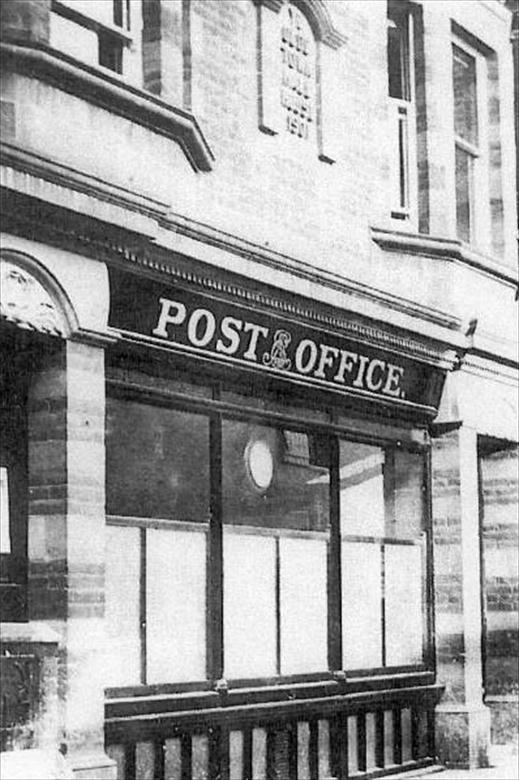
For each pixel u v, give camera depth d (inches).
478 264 584.7
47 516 377.7
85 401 383.9
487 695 605.3
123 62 425.1
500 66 631.2
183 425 440.1
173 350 424.2
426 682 548.1
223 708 438.6
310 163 504.1
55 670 366.0
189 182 432.5
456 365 566.6
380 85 550.6
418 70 580.1
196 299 424.5
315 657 492.1
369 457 534.3
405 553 550.9
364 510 527.8
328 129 512.4
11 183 350.3
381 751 517.7
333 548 505.7
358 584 520.4
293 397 487.5
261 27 481.1
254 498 470.3
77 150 380.5
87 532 380.5
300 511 492.4
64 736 366.6
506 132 629.6
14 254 361.4
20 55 359.3
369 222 536.1
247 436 468.8
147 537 422.6
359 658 517.0
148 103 403.5
